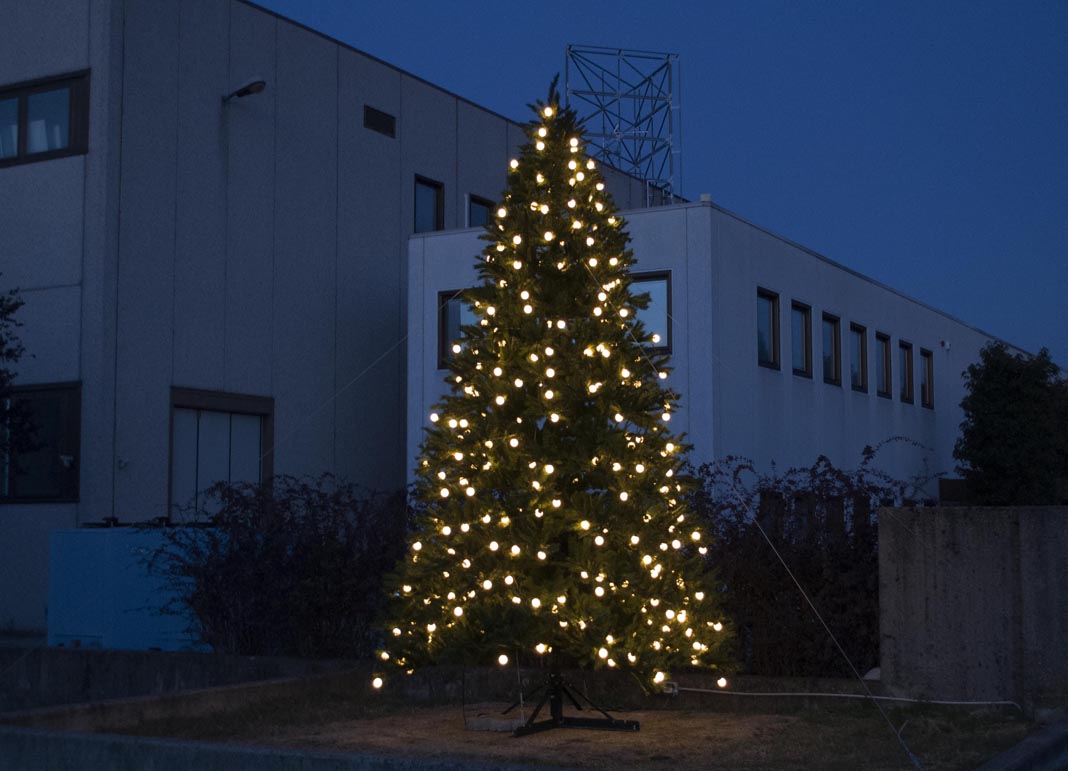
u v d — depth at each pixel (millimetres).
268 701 10320
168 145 21109
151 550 14156
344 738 8820
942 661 9469
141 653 12602
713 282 20047
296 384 23562
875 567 10359
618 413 8727
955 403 33188
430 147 27766
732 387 20453
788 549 10609
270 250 23156
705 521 9820
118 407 19828
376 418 25500
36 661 13305
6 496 20031
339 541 12531
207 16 22062
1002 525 9320
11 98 20844
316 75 24578
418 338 22156
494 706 10508
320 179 24516
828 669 10469
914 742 8305
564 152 9336
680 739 8641
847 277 25828
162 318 20766
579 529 8445
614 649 8305
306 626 12312
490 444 8680
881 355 28172
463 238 21938
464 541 8586
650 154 31266
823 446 24094
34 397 20016
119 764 7586
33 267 20312
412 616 8859
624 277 9320
